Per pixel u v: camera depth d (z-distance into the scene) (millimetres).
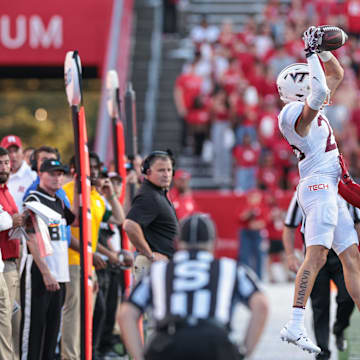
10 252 25094
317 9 79250
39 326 25078
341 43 22562
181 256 15648
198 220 15953
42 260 24516
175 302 14992
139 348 15195
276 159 65062
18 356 25891
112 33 58406
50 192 25594
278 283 58562
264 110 66875
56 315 25484
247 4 85875
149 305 15445
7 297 24062
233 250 63156
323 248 23500
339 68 24422
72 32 59594
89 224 24203
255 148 64312
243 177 64188
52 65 60062
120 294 30375
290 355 30781
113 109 30719
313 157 23688
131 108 32219
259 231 57438
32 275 25047
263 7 85438
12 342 25766
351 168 40625
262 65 69625
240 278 15297
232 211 63250
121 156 30922
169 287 15188
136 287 15523
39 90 91312
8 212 25250
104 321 31875
